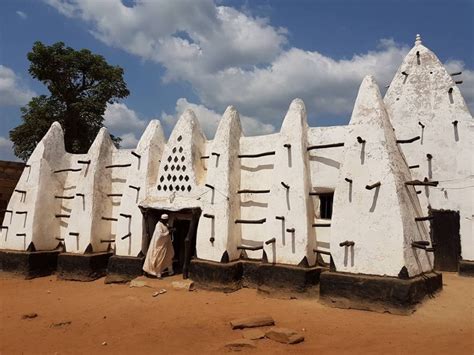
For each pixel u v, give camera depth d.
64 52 22.33
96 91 22.80
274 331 7.20
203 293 11.06
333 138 11.09
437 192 12.96
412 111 13.51
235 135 12.58
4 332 8.20
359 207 9.34
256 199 12.14
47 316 9.33
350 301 8.89
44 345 7.37
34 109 22.12
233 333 7.66
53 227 15.40
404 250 8.65
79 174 15.38
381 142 9.39
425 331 7.21
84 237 14.09
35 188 14.98
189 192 12.79
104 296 11.20
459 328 7.37
